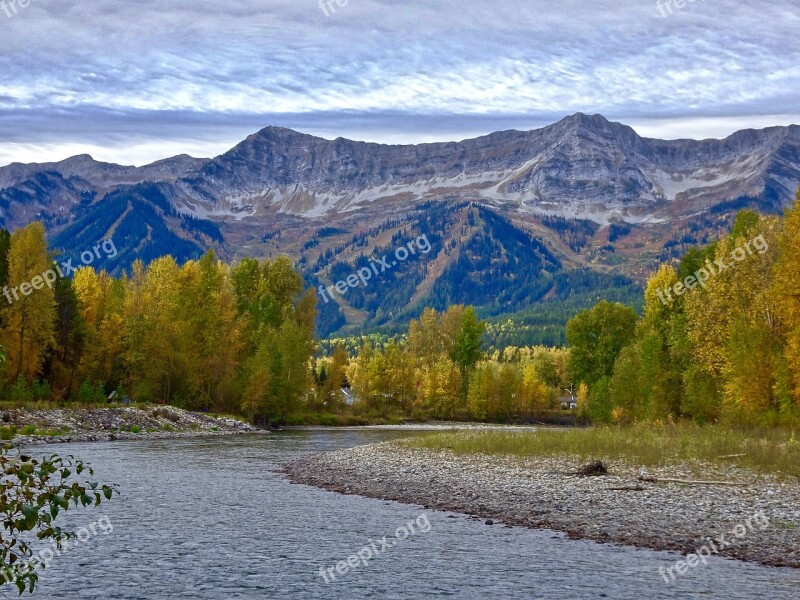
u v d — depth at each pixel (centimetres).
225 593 1659
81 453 4519
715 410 5616
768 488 2808
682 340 6150
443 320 14125
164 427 6662
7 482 927
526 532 2270
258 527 2336
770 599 1603
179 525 2352
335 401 11569
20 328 6762
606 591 1673
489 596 1645
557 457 3816
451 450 4369
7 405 5778
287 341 9388
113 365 8162
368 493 3031
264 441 6169
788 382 4688
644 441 4197
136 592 1659
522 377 13912
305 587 1708
